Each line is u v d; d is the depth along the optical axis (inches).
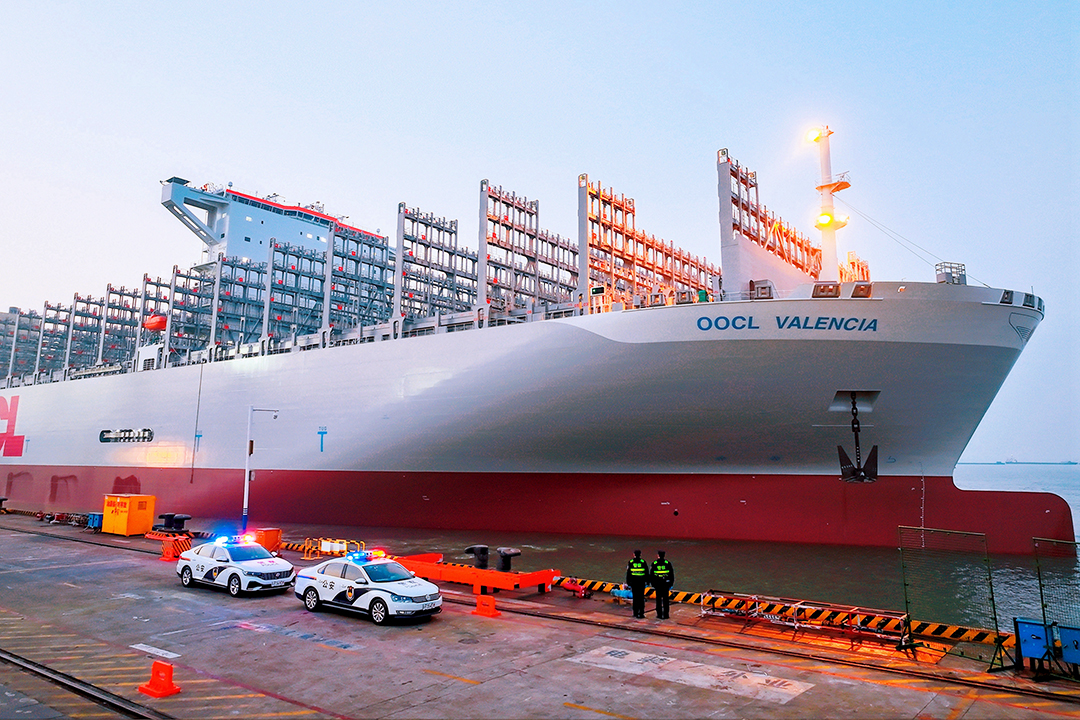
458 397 1136.2
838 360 895.7
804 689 369.7
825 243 1187.3
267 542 930.1
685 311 929.5
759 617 522.6
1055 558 933.8
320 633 502.6
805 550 974.4
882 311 863.1
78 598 637.3
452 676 395.9
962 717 326.6
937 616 648.4
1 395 2199.8
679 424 1003.9
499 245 1494.8
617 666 414.9
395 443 1226.6
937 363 892.0
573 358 1013.8
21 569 813.2
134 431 1708.9
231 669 410.6
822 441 988.6
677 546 1010.7
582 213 1243.8
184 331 2214.6
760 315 896.9
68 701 351.9
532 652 448.5
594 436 1059.9
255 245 2546.8
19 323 2696.9
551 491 1139.3
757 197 1259.8
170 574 778.2
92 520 1206.3
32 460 2009.1
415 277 1723.7
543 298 1583.4
